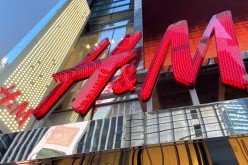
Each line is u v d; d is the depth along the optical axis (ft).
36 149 18.35
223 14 27.22
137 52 30.09
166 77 28.60
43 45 41.06
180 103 27.04
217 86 26.43
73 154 17.15
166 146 16.42
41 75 35.99
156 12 45.85
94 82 25.16
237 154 14.89
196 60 22.57
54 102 25.38
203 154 15.33
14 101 28.14
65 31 50.37
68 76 27.91
